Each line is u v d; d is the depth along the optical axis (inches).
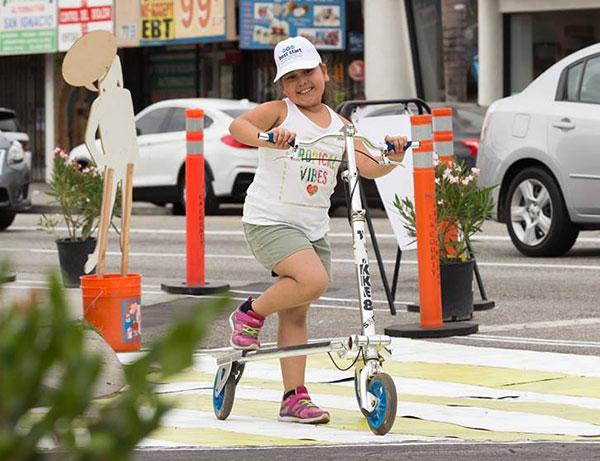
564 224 1325.0
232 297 135.3
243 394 693.3
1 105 3585.1
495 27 2610.7
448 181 940.6
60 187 1192.8
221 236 1756.9
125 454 124.3
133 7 3110.2
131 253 1568.7
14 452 121.1
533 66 2598.4
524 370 751.7
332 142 588.1
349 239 1660.9
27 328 124.0
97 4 3186.5
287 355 579.2
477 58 2748.5
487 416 616.4
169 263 1454.2
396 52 2847.0
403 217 979.3
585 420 605.9
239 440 555.5
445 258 944.3
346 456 506.9
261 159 590.2
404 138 590.9
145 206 2581.2
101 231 831.1
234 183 2098.9
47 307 125.5
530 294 1100.5
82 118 3484.3
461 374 741.3
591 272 1232.2
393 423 575.5
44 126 3513.8
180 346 124.8
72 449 122.8
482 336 887.1
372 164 600.7
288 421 604.1
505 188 1374.3
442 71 2829.7
